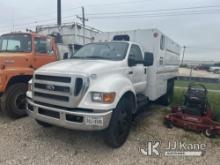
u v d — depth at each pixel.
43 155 3.97
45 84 4.09
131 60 5.06
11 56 5.71
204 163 3.95
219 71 37.06
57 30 10.67
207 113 5.71
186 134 5.27
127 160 3.94
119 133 4.41
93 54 5.20
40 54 6.40
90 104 3.79
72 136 4.83
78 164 3.72
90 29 11.20
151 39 6.23
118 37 6.59
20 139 4.59
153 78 6.27
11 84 5.80
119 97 4.12
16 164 3.63
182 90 12.31
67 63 4.46
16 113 5.78
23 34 6.28
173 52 8.61
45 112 4.16
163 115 6.78
